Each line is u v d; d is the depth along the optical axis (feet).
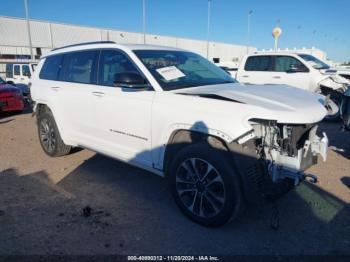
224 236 10.52
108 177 15.49
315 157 11.81
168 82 12.40
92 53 15.24
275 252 9.71
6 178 15.46
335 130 25.94
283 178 10.52
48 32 153.07
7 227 10.96
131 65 13.15
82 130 15.65
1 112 33.09
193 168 10.85
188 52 15.79
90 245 10.01
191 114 10.62
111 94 13.53
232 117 9.81
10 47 142.31
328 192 13.62
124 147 13.46
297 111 9.91
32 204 12.68
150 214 11.94
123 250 9.78
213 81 13.61
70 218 11.61
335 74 30.40
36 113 19.03
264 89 12.39
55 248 9.84
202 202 10.88
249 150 9.89
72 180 15.15
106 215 11.85
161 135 11.60
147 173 15.97
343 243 10.12
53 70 17.81
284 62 34.27
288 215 11.78
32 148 20.86
